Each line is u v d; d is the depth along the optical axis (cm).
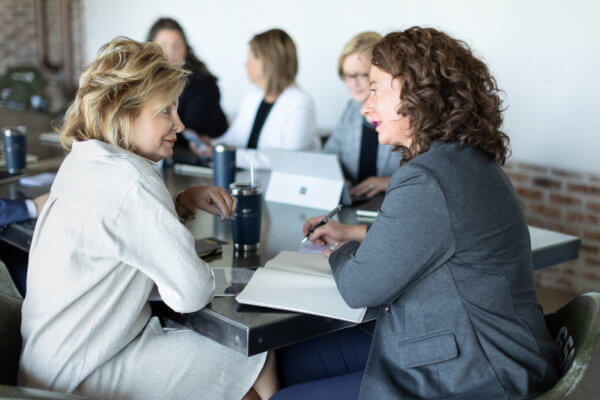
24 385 122
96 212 118
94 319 120
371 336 153
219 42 495
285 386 146
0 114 381
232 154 216
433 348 115
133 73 127
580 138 304
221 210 156
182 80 134
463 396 112
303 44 437
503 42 326
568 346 122
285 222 187
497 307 115
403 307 120
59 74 616
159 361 128
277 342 115
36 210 172
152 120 131
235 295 126
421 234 112
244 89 485
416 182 114
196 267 120
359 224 186
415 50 120
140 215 119
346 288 120
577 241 173
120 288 121
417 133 120
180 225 121
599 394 228
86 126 131
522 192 332
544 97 314
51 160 259
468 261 115
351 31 405
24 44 620
